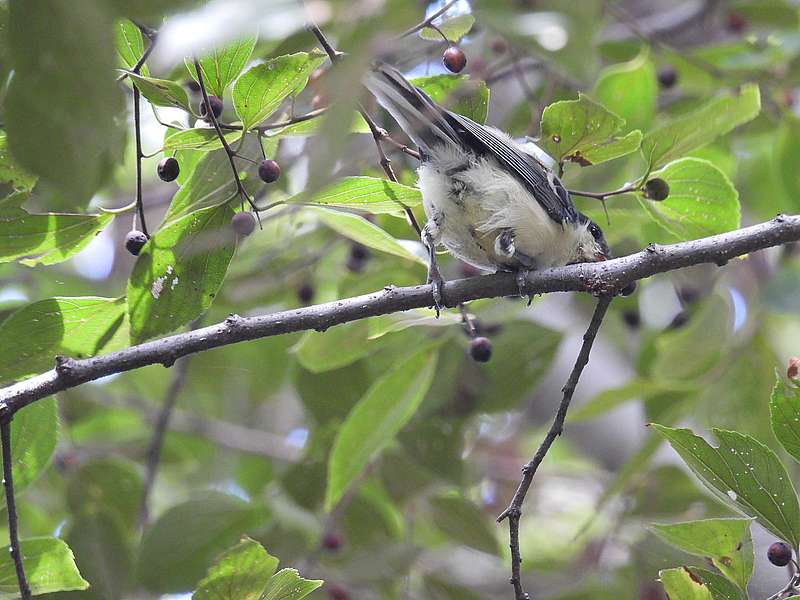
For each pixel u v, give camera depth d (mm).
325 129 3848
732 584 6992
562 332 13422
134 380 16094
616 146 8602
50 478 13930
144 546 11086
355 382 13047
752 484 7039
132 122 10078
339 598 11500
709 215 9164
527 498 17453
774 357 13094
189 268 8031
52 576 7938
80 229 7797
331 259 13531
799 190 13328
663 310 14539
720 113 8711
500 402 13289
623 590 12539
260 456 15633
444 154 9133
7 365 8242
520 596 7656
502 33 4551
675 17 16219
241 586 6891
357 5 3934
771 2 13891
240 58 7258
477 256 9836
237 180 7441
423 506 13320
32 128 4395
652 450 11773
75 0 4156
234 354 15438
